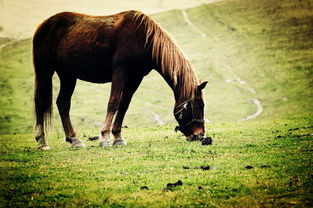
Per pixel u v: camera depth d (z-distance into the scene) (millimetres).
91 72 16234
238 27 120875
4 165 12547
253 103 78625
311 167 10547
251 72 94812
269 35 112125
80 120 74875
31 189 9680
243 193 8797
